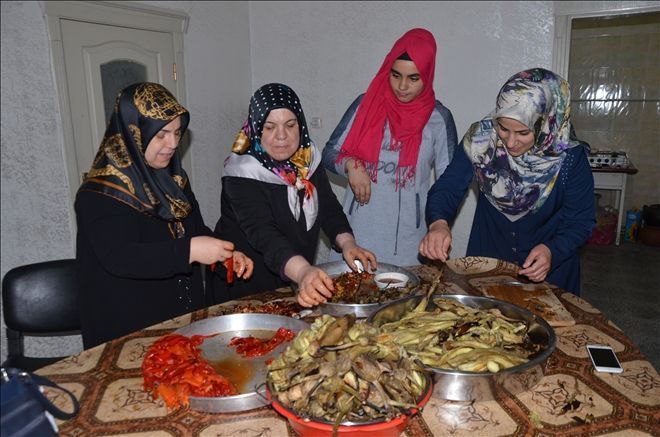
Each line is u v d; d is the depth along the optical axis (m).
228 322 1.34
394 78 2.25
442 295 1.39
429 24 3.84
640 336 3.01
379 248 2.45
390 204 2.41
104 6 2.82
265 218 1.70
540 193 1.81
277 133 1.69
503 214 1.94
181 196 1.65
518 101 1.61
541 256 1.60
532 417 1.00
